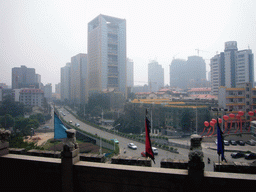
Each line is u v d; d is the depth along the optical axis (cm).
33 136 7194
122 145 5009
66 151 662
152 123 6531
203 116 5919
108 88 11781
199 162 535
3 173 761
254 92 5903
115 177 614
